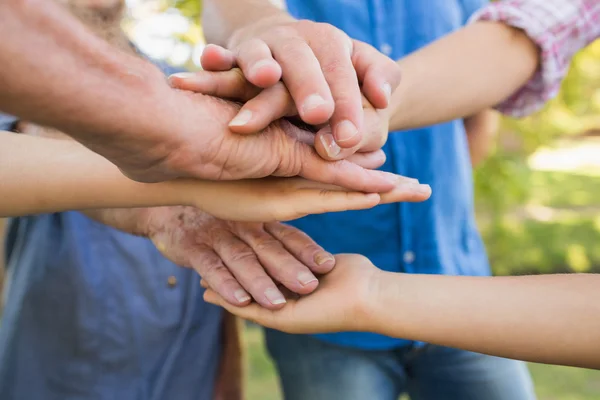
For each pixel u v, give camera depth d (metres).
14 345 1.01
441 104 0.91
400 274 0.75
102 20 0.96
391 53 1.04
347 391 1.02
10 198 0.76
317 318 0.75
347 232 1.03
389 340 1.02
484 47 0.94
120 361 1.01
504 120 2.53
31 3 0.54
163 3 1.88
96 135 0.59
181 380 1.03
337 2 1.03
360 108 0.70
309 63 0.68
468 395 1.04
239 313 0.77
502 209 2.74
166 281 1.02
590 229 3.85
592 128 7.15
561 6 0.95
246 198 0.74
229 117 0.66
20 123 0.92
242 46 0.71
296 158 0.70
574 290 0.70
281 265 0.76
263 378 2.06
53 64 0.55
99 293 1.00
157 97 0.61
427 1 1.04
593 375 2.11
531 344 0.69
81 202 0.76
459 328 0.71
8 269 1.09
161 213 0.85
